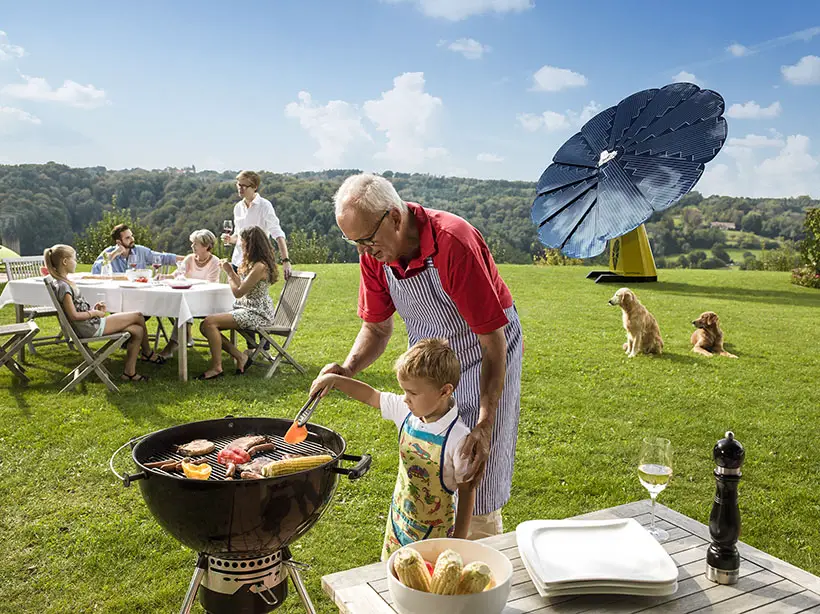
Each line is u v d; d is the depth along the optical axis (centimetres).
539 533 191
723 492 174
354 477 206
